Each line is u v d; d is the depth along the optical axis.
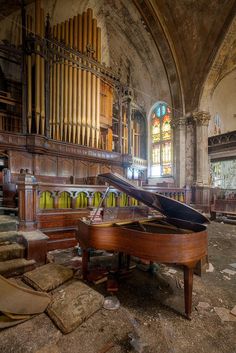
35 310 2.18
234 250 4.69
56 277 2.79
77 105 7.69
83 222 3.08
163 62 11.04
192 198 10.25
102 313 2.29
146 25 10.32
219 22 8.84
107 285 2.86
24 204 3.85
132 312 2.32
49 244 4.36
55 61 7.32
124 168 9.23
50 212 4.42
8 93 7.41
